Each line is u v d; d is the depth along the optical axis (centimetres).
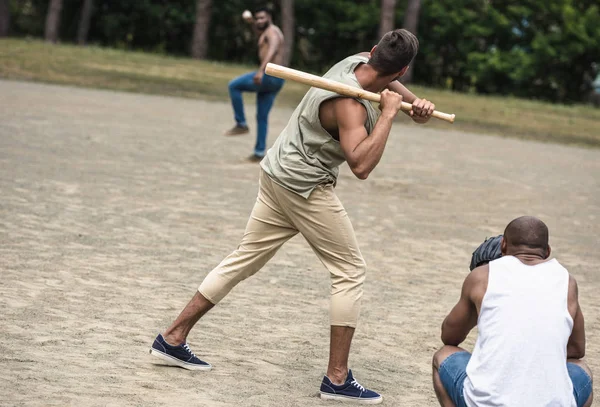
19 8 4959
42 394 440
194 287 690
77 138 1433
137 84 2691
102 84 2595
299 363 542
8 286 637
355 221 1012
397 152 1722
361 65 482
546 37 4544
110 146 1386
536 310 371
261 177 507
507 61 4612
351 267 493
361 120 470
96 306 614
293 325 620
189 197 1052
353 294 491
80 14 4944
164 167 1243
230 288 514
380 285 756
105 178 1114
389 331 630
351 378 490
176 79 2973
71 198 976
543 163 1792
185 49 5147
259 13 1261
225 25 5006
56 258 731
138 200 1005
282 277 752
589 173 1694
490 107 3256
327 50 5059
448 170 1520
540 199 1297
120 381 475
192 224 913
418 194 1240
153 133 1609
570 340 397
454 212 1128
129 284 679
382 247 898
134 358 518
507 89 4762
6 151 1228
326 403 478
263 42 1277
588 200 1335
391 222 1028
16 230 809
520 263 388
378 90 488
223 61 4969
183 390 471
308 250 866
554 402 359
